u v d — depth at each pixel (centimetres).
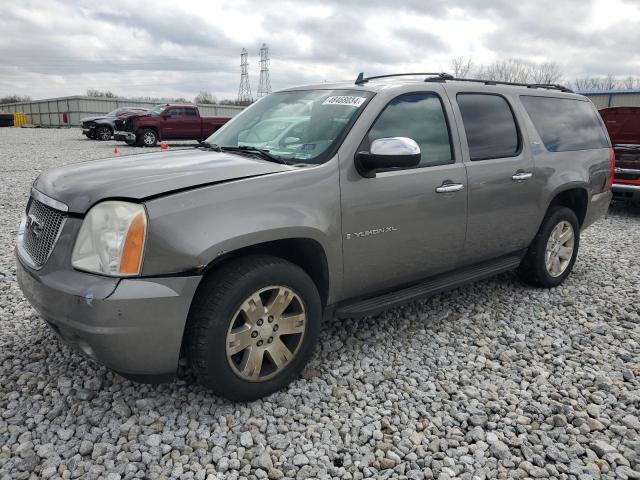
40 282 270
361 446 269
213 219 265
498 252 438
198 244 258
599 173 520
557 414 296
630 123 932
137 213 254
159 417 284
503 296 478
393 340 384
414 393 315
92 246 260
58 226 277
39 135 3036
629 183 887
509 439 275
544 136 465
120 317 248
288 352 306
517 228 442
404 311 434
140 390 308
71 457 253
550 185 459
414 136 362
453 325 412
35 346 358
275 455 259
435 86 391
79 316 252
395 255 353
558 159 470
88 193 271
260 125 383
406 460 260
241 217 273
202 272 261
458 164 384
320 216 304
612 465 257
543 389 323
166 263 255
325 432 276
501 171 412
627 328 418
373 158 313
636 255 630
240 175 289
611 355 371
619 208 990
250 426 279
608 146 544
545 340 392
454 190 375
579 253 635
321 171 310
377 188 332
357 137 329
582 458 263
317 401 305
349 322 408
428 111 378
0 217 750
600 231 779
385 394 314
